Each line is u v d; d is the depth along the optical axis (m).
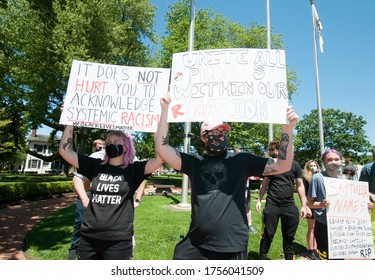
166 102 2.61
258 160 2.50
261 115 2.63
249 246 5.32
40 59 18.41
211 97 2.75
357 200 3.25
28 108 22.34
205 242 2.26
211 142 2.45
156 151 2.67
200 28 25.66
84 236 2.60
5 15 19.14
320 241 3.37
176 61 2.95
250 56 2.78
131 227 2.64
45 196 15.09
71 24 17.06
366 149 53.84
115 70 3.01
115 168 2.72
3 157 34.78
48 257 4.79
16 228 7.40
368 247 3.17
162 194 15.28
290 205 4.23
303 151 58.81
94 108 2.91
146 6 24.36
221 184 2.35
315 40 13.20
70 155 2.80
